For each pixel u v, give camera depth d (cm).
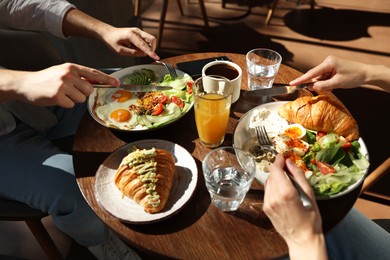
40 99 95
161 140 101
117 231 83
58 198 112
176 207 85
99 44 223
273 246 79
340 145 95
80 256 159
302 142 103
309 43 300
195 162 96
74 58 222
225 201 85
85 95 100
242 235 81
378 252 100
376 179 133
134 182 85
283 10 349
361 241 103
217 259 77
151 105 116
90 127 113
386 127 216
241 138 105
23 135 128
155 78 131
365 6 347
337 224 83
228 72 116
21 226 175
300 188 77
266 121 110
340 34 309
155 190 85
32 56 139
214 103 93
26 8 138
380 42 296
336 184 87
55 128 142
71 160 121
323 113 103
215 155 94
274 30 319
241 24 330
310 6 350
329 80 112
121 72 131
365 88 244
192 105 116
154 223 84
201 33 320
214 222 84
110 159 97
